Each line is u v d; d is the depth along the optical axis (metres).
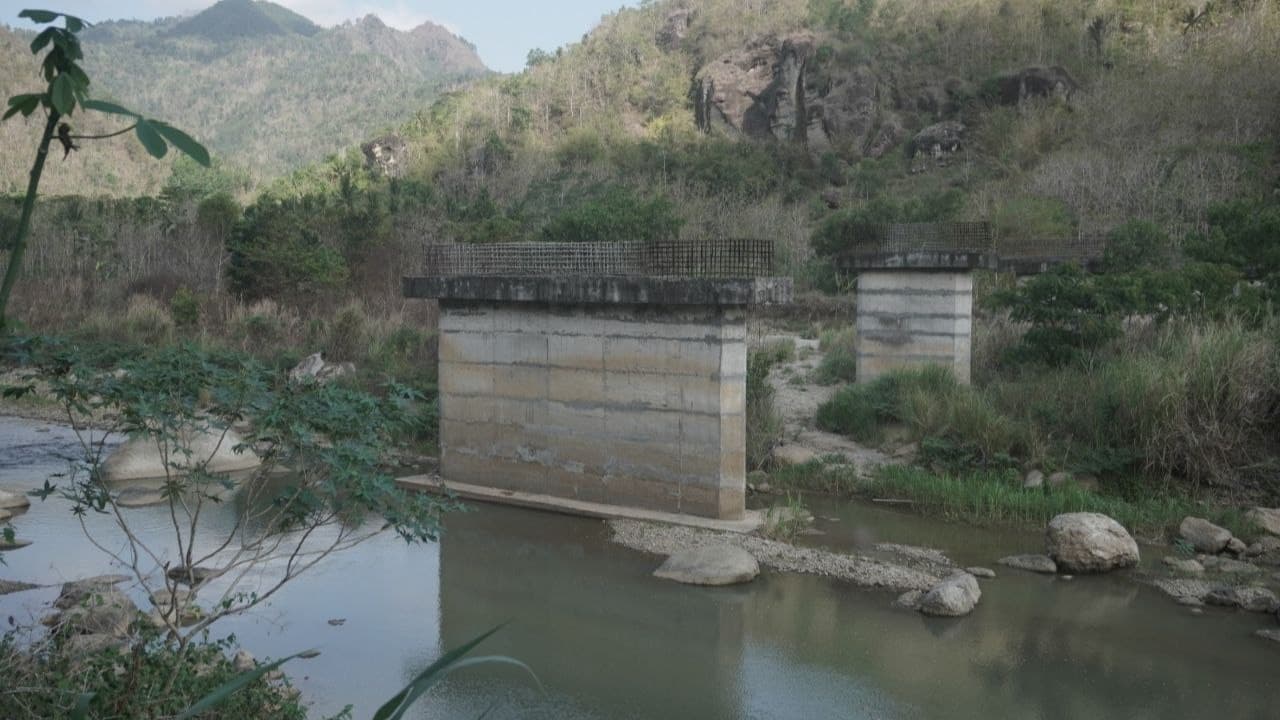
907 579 11.49
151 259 38.38
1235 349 15.12
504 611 10.65
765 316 35.78
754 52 95.38
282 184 84.12
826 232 38.75
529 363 15.07
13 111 2.46
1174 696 8.58
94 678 6.30
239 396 6.68
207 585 11.18
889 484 15.44
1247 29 58.31
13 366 6.28
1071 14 82.69
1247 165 38.66
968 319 19.41
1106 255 25.39
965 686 8.78
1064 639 9.87
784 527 13.11
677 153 80.31
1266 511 13.28
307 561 12.26
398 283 34.03
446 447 16.14
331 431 7.01
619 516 13.90
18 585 10.88
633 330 13.93
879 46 88.06
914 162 71.00
